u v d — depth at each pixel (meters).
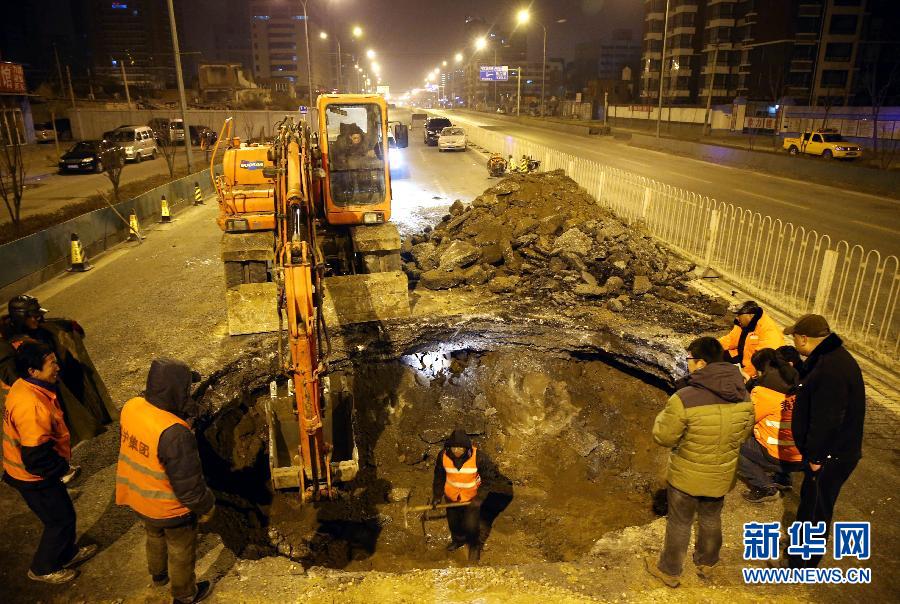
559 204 12.62
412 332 8.67
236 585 4.38
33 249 11.39
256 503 6.33
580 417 7.85
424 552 5.65
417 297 9.93
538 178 13.72
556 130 58.72
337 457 6.47
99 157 29.34
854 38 59.41
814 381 3.83
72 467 5.66
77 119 48.41
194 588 4.14
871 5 58.78
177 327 9.04
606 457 7.16
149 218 17.31
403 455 7.37
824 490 4.07
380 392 8.27
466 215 12.98
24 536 4.89
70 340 5.02
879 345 7.88
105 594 4.30
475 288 10.38
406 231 15.12
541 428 7.79
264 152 9.20
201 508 3.72
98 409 5.23
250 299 8.58
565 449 7.36
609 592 4.21
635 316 8.97
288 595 4.28
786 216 16.86
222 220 9.20
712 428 3.71
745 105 50.22
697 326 8.55
